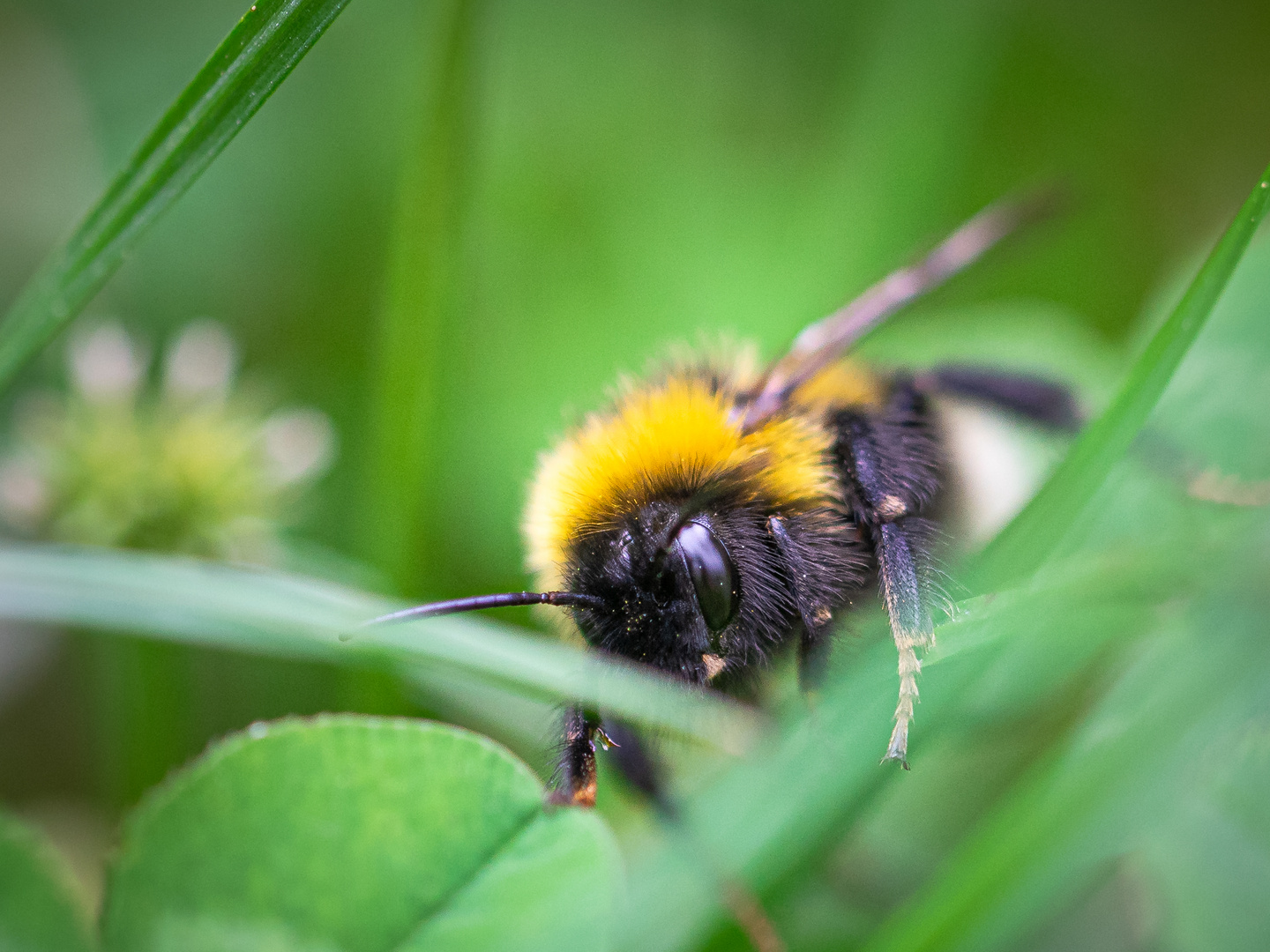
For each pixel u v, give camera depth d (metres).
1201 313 0.09
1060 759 0.10
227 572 0.10
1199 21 0.13
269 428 0.12
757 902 0.10
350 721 0.09
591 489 0.10
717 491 0.10
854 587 0.10
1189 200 0.13
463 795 0.09
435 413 0.11
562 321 0.13
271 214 0.13
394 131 0.13
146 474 0.11
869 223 0.12
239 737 0.09
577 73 0.14
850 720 0.10
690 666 0.10
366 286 0.13
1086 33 0.13
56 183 0.13
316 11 0.09
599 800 0.11
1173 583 0.10
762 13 0.14
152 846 0.09
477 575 0.12
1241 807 0.10
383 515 0.11
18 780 0.12
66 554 0.10
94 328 0.12
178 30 0.13
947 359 0.12
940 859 0.10
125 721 0.11
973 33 0.13
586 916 0.09
